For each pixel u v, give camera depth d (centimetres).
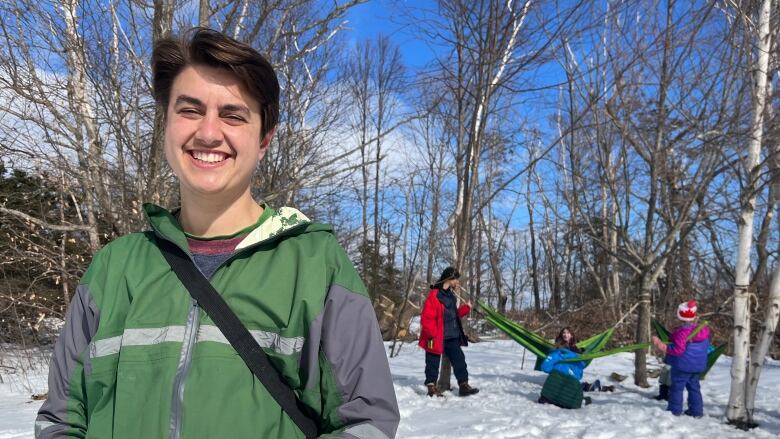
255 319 132
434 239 1744
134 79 785
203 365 127
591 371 1146
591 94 894
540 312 2409
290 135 967
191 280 136
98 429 130
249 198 152
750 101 812
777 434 641
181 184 147
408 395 841
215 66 145
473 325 2009
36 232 862
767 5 731
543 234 2647
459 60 877
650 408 753
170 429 123
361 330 134
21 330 995
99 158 795
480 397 831
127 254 147
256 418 126
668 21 911
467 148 912
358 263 1450
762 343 692
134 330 133
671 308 1510
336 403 131
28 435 602
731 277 1116
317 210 1041
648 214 1011
